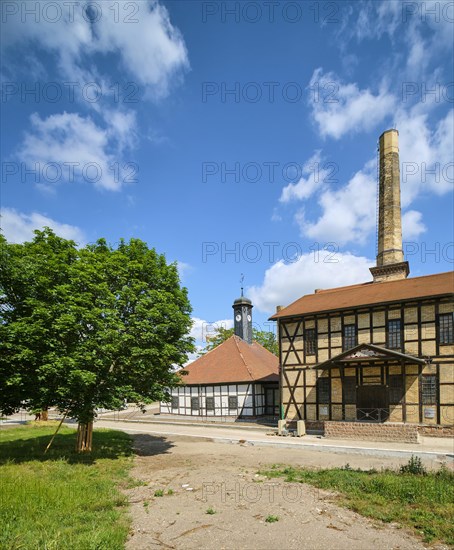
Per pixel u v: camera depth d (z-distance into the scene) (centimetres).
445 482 1129
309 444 1914
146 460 1630
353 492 1077
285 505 993
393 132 3372
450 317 2086
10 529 809
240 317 3828
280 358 2678
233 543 783
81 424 1645
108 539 764
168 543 786
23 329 1361
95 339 1453
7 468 1348
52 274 1527
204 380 3328
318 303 2684
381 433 2011
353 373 2345
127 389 1571
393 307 2272
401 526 859
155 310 1631
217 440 2192
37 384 1450
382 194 3359
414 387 2142
